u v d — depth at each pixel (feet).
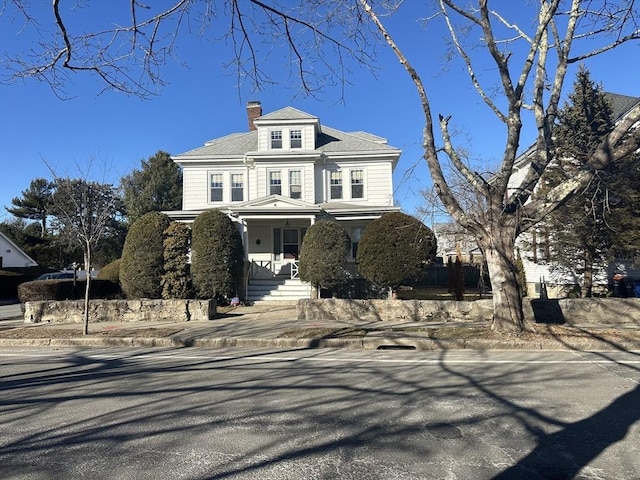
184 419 17.54
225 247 57.36
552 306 41.09
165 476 12.74
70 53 20.06
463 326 39.32
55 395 21.49
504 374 24.47
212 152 81.46
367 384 22.63
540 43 37.76
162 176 148.36
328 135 88.48
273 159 78.07
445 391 21.11
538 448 14.42
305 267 56.59
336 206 76.95
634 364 26.89
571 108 57.36
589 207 48.91
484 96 36.65
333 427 16.44
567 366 26.43
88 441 15.43
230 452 14.32
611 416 17.31
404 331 37.29
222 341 36.19
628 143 31.86
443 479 12.40
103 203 46.01
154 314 48.32
